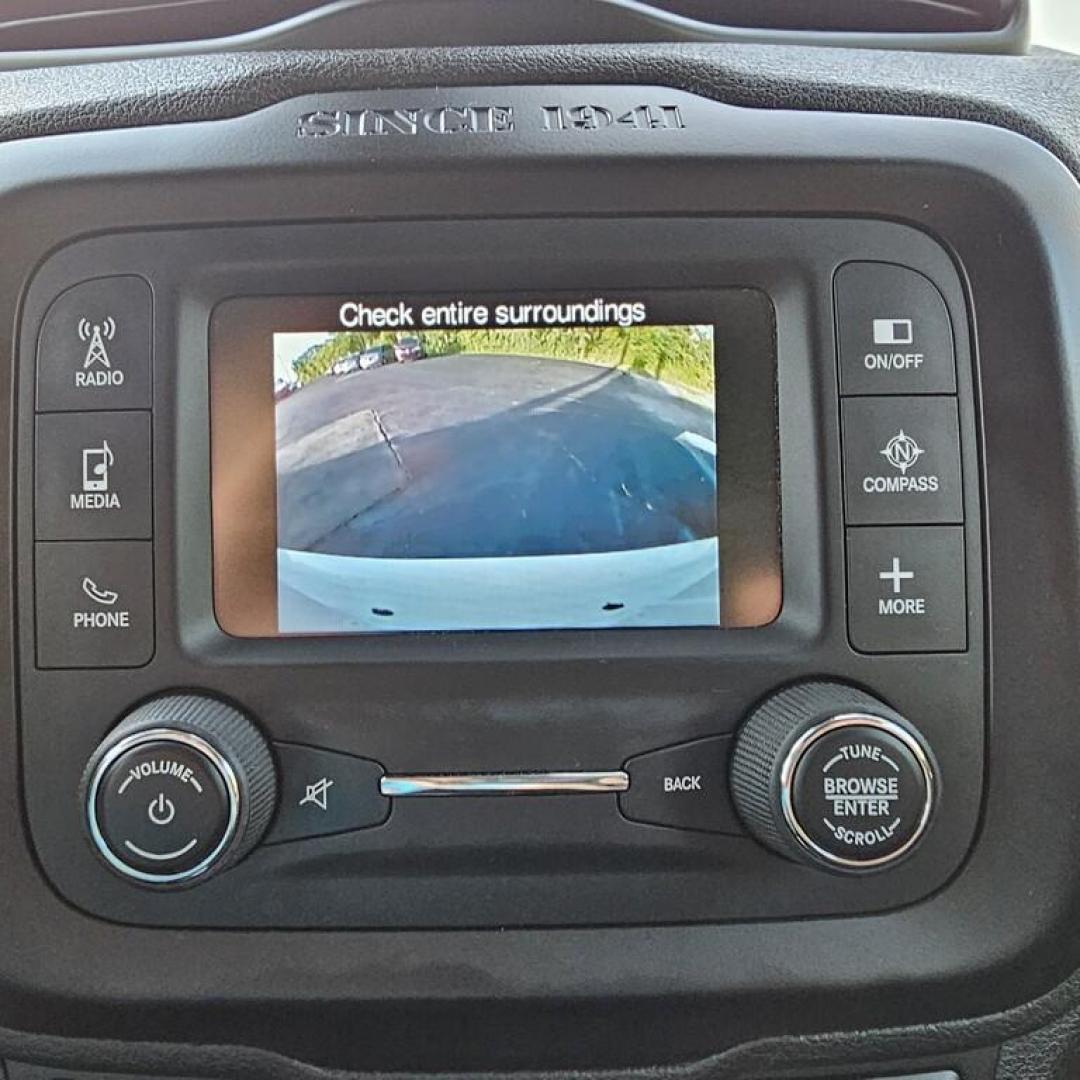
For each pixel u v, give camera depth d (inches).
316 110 24.2
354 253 23.8
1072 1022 24.4
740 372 23.8
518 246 23.8
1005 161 24.3
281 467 23.8
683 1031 23.9
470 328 23.8
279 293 23.9
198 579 23.7
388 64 24.5
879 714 22.4
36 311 24.0
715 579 23.7
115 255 24.0
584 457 23.7
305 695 23.5
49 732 23.6
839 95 24.6
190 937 23.6
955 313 24.0
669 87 24.5
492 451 23.7
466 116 24.0
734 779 23.2
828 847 22.2
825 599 23.6
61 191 23.9
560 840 23.5
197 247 23.9
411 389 23.8
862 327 23.9
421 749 23.5
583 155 23.7
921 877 23.7
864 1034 24.2
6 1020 24.1
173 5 26.8
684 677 23.5
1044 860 23.5
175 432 23.8
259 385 23.8
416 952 23.5
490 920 23.6
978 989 23.7
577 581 23.6
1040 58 27.5
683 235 23.8
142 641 23.6
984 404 23.9
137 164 23.8
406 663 23.5
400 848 23.5
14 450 23.8
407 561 23.6
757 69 24.8
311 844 23.5
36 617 23.7
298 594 23.7
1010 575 23.6
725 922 23.6
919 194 24.1
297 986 23.4
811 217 24.0
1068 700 23.5
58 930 23.7
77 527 23.7
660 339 23.8
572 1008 23.5
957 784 23.7
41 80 25.8
